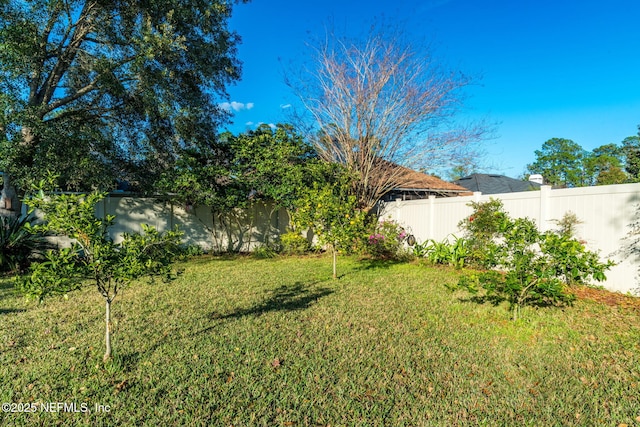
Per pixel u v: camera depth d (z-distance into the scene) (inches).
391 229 402.6
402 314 184.1
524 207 281.0
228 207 421.7
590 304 199.0
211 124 430.9
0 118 268.8
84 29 338.3
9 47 259.3
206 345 141.6
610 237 227.6
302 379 115.3
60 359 128.5
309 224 290.8
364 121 436.5
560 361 129.6
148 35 308.7
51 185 120.8
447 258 332.8
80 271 112.3
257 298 217.5
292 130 438.3
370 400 103.7
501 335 154.8
